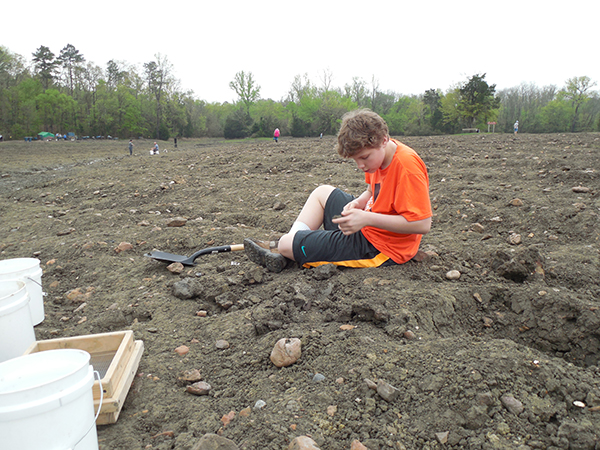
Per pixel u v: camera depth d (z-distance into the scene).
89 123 58.16
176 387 2.05
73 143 42.03
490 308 2.65
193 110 67.19
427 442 1.59
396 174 2.61
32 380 1.42
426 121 60.22
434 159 8.73
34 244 4.73
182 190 7.30
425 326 2.36
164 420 1.83
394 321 2.35
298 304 2.70
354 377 1.93
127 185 8.08
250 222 5.27
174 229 4.81
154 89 61.50
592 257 3.18
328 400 1.83
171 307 2.92
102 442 1.68
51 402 1.25
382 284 2.75
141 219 5.61
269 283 3.07
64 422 1.31
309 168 9.00
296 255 3.08
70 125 57.25
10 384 1.39
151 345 2.42
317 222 3.28
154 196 7.17
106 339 2.14
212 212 5.88
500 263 3.04
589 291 2.72
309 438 1.58
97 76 62.31
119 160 16.52
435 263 3.14
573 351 2.29
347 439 1.63
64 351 1.51
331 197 3.20
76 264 3.92
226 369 2.16
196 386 2.00
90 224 5.53
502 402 1.71
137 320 2.78
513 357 1.92
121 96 59.41
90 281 3.59
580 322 2.33
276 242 3.34
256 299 2.87
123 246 4.25
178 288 3.07
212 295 2.98
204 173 9.16
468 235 4.10
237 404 1.90
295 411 1.78
